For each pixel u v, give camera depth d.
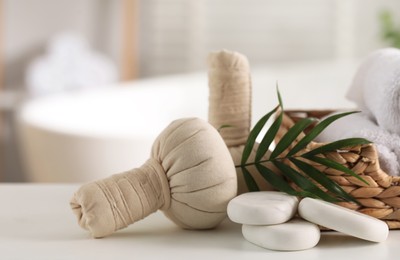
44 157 2.04
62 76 3.15
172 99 2.96
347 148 0.78
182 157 0.77
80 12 3.25
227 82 0.88
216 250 0.73
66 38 3.19
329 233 0.79
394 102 0.82
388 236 0.78
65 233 0.80
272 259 0.70
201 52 3.31
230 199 0.78
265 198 0.76
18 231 0.81
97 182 0.78
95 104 2.76
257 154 0.82
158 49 3.31
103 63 3.21
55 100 2.62
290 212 0.74
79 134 1.92
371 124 0.85
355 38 3.37
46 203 0.95
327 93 3.02
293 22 3.32
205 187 0.77
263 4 3.31
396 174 0.80
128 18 3.23
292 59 3.34
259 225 0.74
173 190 0.78
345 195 0.77
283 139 0.81
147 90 2.91
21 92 3.23
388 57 0.87
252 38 3.32
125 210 0.77
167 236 0.79
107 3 3.24
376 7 3.36
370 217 0.75
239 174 0.86
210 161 0.77
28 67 3.24
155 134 1.90
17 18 3.23
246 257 0.71
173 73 3.32
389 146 0.81
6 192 1.02
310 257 0.71
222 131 0.88
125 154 1.89
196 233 0.80
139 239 0.77
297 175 0.79
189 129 0.78
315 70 3.03
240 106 0.88
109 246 0.75
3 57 3.21
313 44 3.34
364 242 0.76
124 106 2.84
